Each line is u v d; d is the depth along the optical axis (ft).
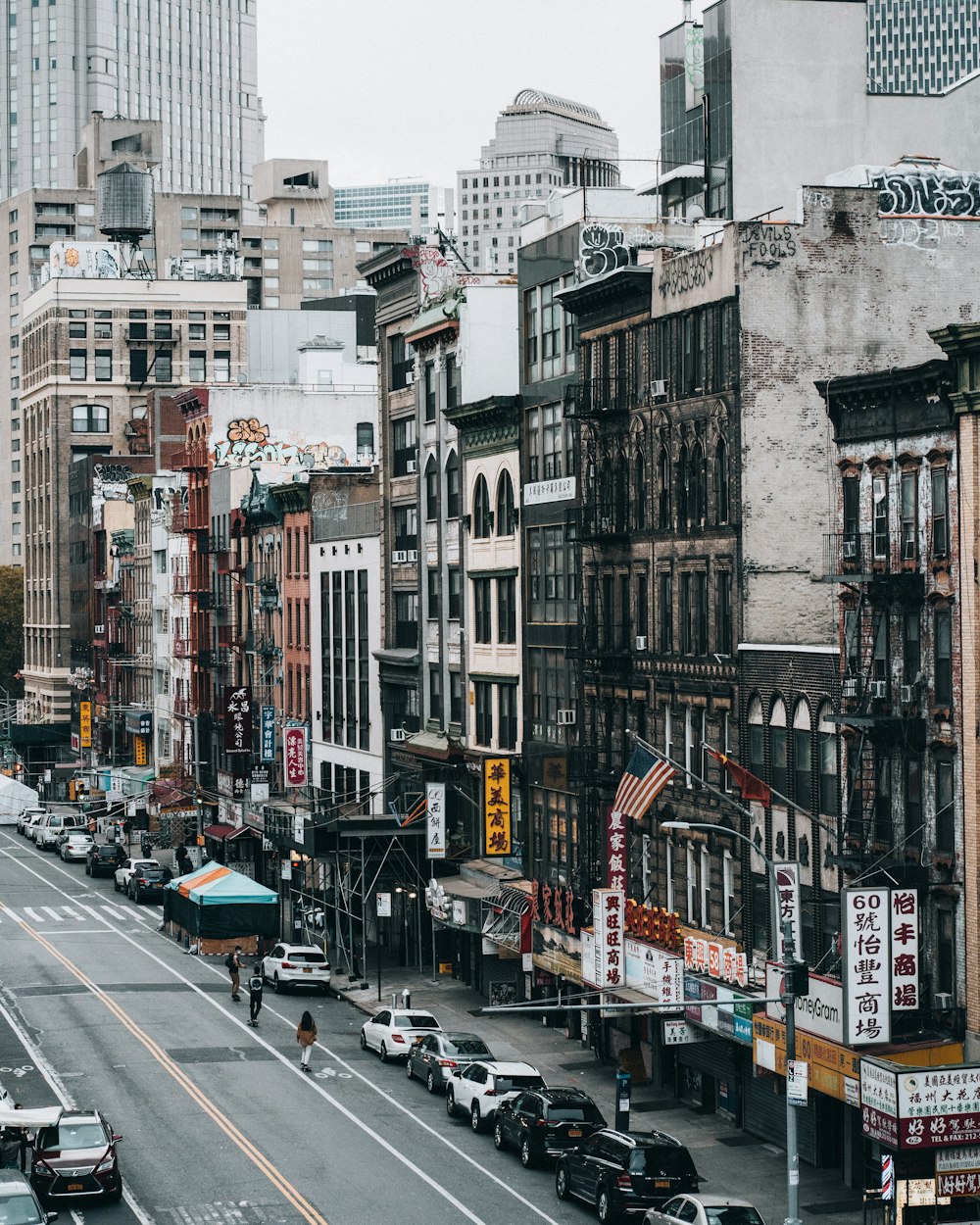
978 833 157.38
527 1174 179.63
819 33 255.29
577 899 229.25
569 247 247.70
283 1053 235.40
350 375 483.10
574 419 242.78
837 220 201.26
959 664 159.94
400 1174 177.47
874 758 170.50
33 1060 226.58
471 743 286.46
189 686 473.67
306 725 374.43
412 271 314.76
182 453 500.74
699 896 207.00
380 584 332.60
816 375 200.75
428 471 307.37
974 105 259.19
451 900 265.34
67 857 465.88
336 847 294.87
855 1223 158.61
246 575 420.77
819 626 199.72
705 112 266.57
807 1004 171.12
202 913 315.99
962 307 204.64
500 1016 256.52
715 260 203.72
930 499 164.55
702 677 205.57
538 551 258.57
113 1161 166.20
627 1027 219.41
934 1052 158.51
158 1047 236.63
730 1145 188.44
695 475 209.15
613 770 227.20
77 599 650.43
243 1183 172.76
